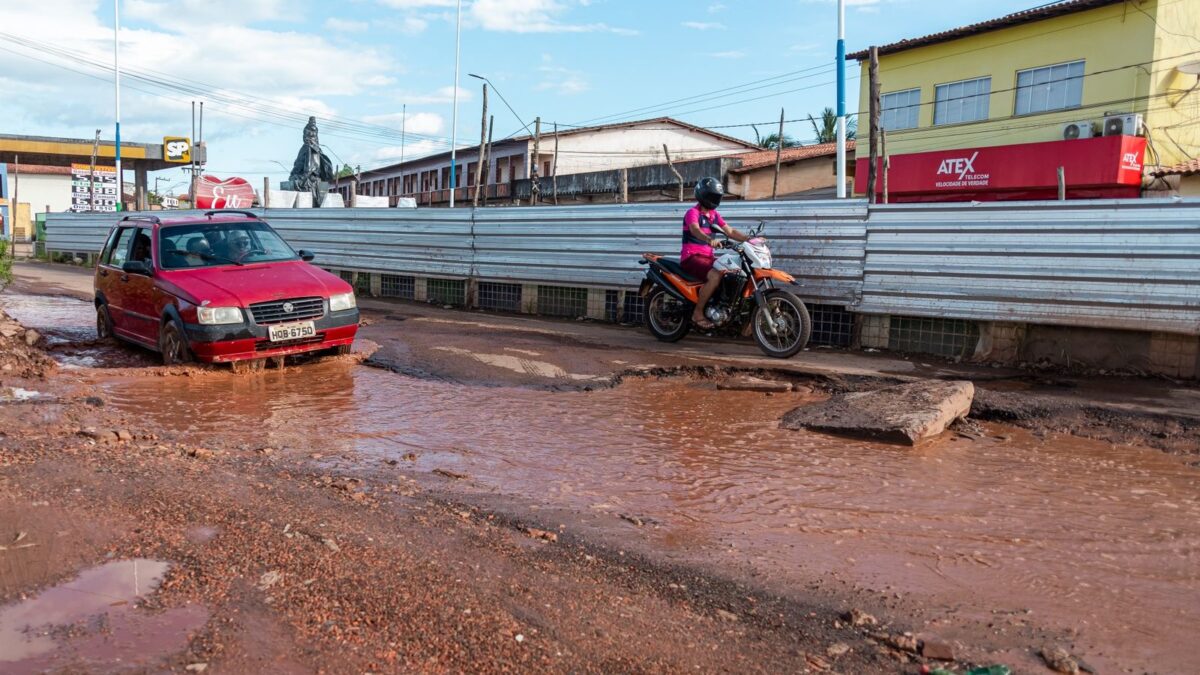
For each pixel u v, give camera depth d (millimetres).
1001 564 3645
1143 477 5020
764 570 3514
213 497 4176
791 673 2678
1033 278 8469
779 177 30828
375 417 6316
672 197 31828
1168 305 7660
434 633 2834
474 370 8211
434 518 4000
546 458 5246
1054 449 5676
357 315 8789
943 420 6051
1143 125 22062
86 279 21188
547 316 13688
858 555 3715
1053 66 24469
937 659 2781
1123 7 22641
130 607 2975
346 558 3445
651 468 5062
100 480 4387
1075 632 3010
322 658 2652
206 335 7828
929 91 27719
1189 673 2729
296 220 19594
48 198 56719
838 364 8664
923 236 9242
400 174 60344
